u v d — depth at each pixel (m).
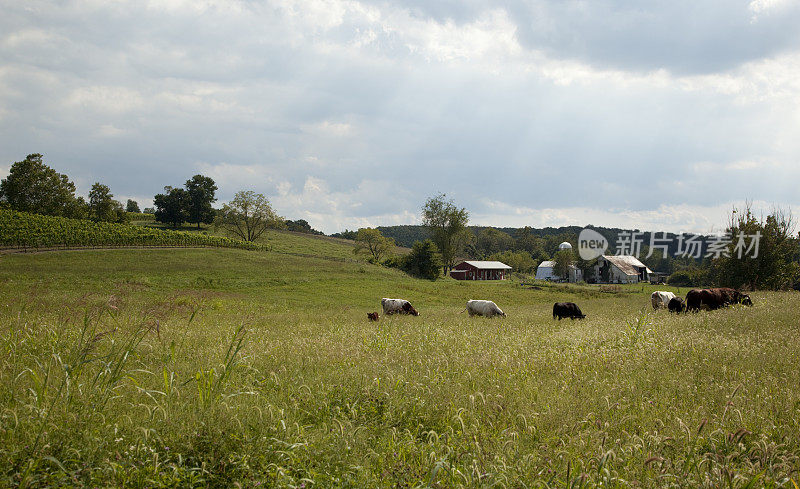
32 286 31.89
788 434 5.05
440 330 13.14
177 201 127.62
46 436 3.92
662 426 5.20
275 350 9.06
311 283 45.00
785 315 14.43
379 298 39.88
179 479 3.65
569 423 5.32
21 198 93.62
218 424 4.56
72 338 8.58
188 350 8.78
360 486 3.81
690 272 74.50
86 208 103.62
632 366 7.95
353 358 8.32
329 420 5.35
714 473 3.98
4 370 5.99
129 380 6.13
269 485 3.76
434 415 5.63
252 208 98.31
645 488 3.97
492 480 3.81
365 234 97.06
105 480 3.55
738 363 8.05
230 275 46.00
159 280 39.06
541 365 8.11
